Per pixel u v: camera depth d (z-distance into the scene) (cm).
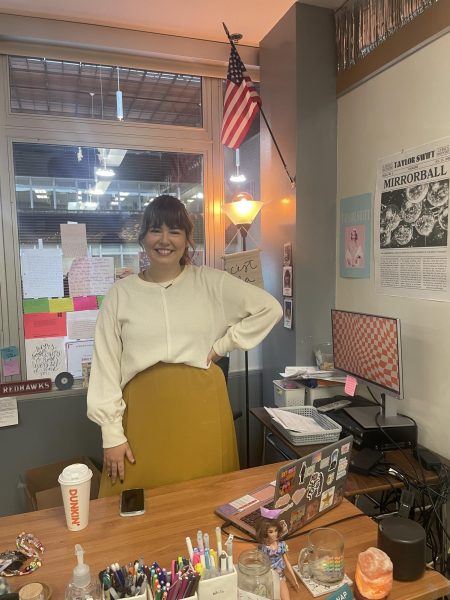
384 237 214
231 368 299
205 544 99
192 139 283
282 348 272
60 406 257
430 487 159
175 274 159
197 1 235
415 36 190
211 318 160
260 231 297
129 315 153
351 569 103
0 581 91
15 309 254
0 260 250
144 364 150
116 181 271
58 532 119
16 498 254
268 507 112
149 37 261
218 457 155
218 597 88
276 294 278
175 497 135
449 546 164
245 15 251
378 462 169
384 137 213
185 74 278
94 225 268
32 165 255
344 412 203
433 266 185
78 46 252
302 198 249
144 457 150
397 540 100
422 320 192
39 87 255
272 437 230
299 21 241
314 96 247
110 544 112
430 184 185
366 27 222
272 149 273
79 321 266
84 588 90
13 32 237
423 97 188
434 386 187
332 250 257
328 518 124
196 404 153
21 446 253
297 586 98
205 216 291
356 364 204
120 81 269
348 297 246
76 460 249
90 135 263
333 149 252
